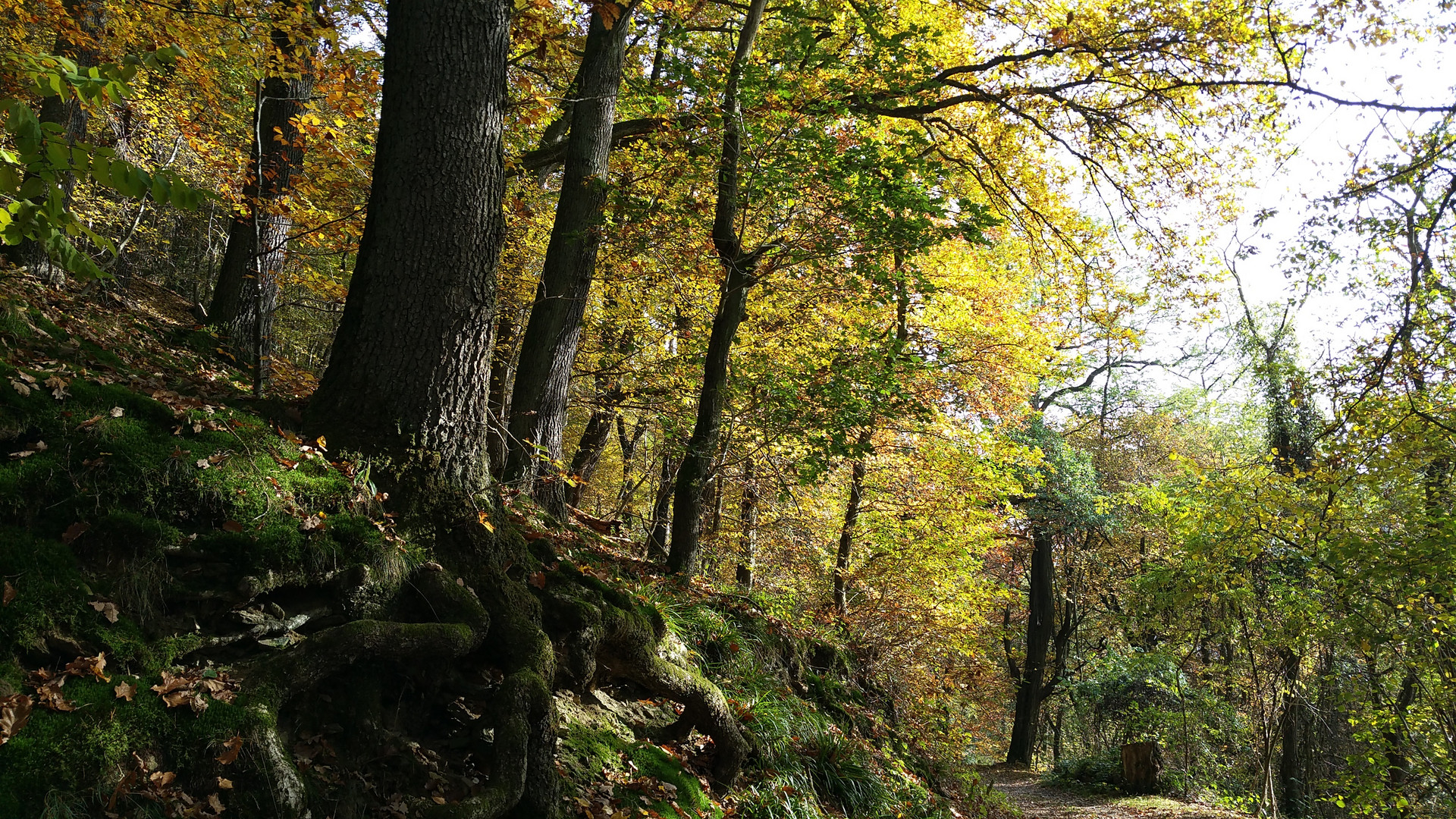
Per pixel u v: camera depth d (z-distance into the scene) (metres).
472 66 5.11
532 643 4.72
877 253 8.28
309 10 7.28
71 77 2.38
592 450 14.66
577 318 8.84
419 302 4.98
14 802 2.89
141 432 4.21
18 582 3.46
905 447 13.77
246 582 4.03
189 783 3.32
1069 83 11.41
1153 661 19.41
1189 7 10.75
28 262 6.93
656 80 9.34
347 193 9.42
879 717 10.02
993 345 13.69
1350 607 12.16
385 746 4.18
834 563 14.77
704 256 8.93
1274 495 12.79
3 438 3.85
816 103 8.31
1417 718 12.72
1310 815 18.23
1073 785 19.25
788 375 9.24
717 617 7.71
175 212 15.90
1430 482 11.52
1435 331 10.26
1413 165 8.68
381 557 4.46
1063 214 12.73
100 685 3.38
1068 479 22.23
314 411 5.00
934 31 10.64
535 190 12.10
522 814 4.28
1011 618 31.78
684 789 5.43
